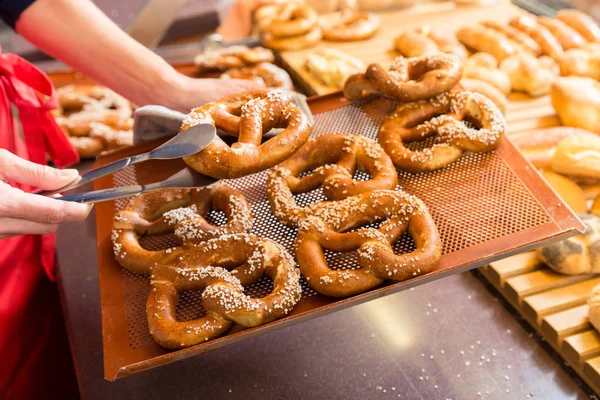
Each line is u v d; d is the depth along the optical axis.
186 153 0.78
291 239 0.88
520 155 0.92
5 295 1.03
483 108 0.95
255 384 0.91
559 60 1.32
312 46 1.46
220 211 0.94
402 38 1.40
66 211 0.80
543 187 0.87
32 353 1.07
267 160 0.81
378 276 0.80
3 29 1.48
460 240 0.84
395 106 1.01
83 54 1.04
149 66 1.03
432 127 0.95
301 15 1.48
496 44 1.34
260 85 1.04
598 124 1.16
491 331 0.94
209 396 0.90
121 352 0.79
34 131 1.12
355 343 0.94
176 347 0.78
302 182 0.92
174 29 1.51
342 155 0.94
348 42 1.46
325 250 0.86
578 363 0.88
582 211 1.06
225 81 1.05
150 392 0.91
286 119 0.85
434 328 0.95
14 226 0.81
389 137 0.95
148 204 0.93
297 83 1.42
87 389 0.92
